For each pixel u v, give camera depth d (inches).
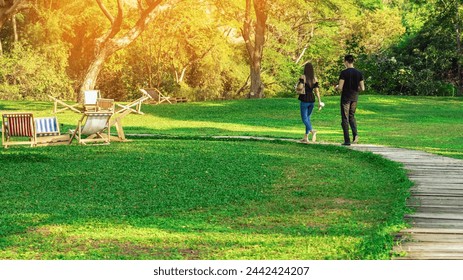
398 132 1008.9
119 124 793.6
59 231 345.4
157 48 2149.4
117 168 553.0
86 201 422.3
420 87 1820.9
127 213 387.9
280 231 344.8
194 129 1011.9
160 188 464.4
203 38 2134.6
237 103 1472.7
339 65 1824.6
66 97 1956.2
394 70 1818.4
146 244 320.5
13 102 1457.9
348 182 490.9
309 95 752.3
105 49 1460.4
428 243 306.8
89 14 2054.6
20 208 402.6
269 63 2258.9
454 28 2069.4
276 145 745.0
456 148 778.8
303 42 2448.3
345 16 2046.0
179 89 2139.5
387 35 2444.6
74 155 640.4
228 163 580.7
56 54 1982.0
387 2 3058.6
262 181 492.4
